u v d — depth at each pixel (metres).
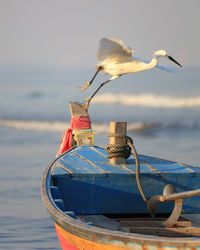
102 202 18.12
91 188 18.03
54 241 21.44
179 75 172.88
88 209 17.98
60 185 17.88
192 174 18.55
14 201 28.25
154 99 101.94
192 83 141.12
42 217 25.02
